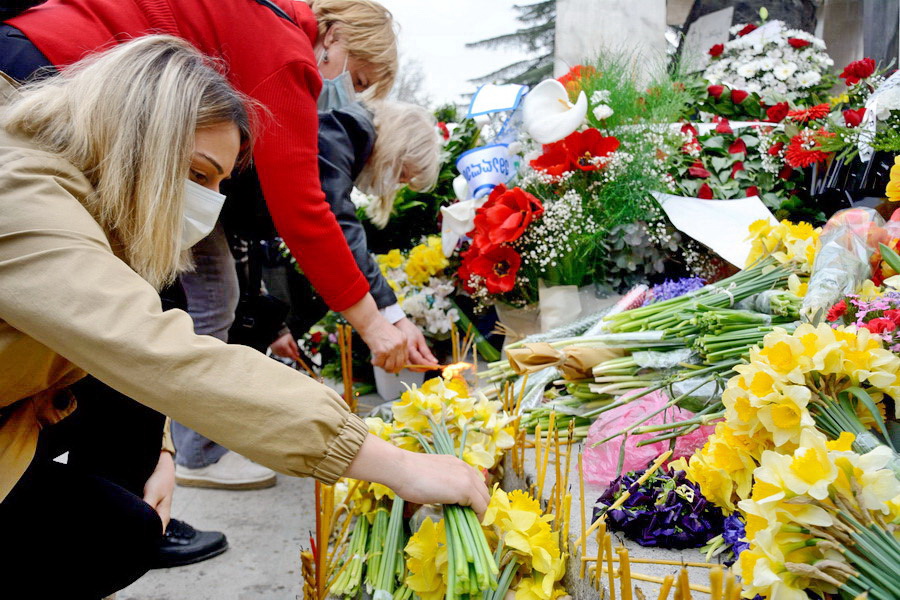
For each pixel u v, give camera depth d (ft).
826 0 11.41
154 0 5.16
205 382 2.95
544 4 27.89
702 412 4.84
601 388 5.68
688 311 5.75
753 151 8.47
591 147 7.97
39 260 2.85
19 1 4.72
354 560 4.53
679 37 11.94
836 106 8.48
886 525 2.73
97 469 4.74
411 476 3.55
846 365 3.56
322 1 7.09
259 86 5.46
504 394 6.12
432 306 9.46
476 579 3.59
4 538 3.54
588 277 8.13
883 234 4.74
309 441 3.11
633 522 4.30
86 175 3.22
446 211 8.64
